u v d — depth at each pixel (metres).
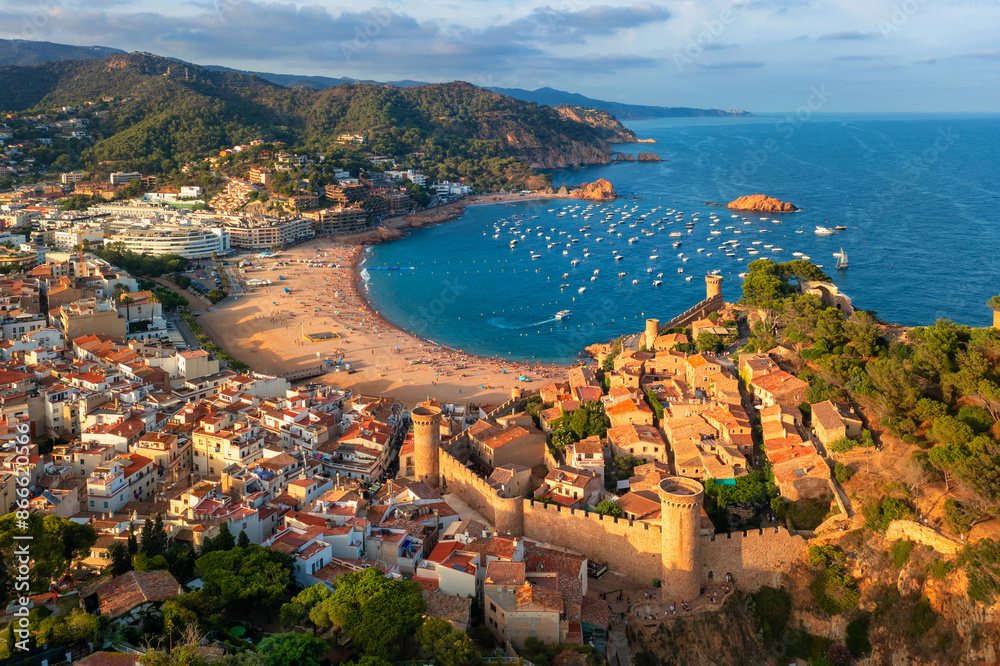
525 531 146.12
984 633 114.19
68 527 126.94
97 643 97.69
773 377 184.75
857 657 123.06
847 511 137.88
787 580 131.75
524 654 109.94
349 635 104.69
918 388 156.25
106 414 188.62
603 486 160.88
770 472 153.12
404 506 149.12
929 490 135.50
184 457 180.38
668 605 127.88
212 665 91.38
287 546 127.00
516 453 177.00
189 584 118.56
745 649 124.62
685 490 128.88
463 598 116.38
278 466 163.75
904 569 125.44
